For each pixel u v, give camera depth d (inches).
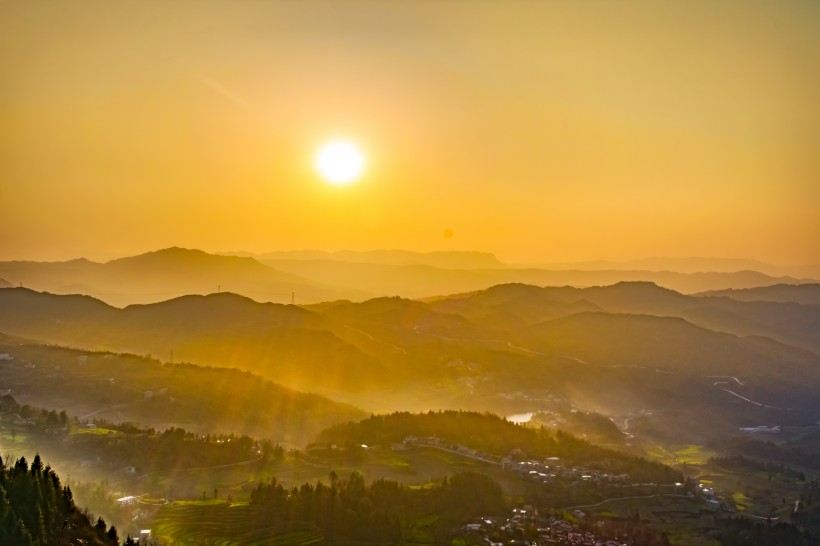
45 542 5935.0
